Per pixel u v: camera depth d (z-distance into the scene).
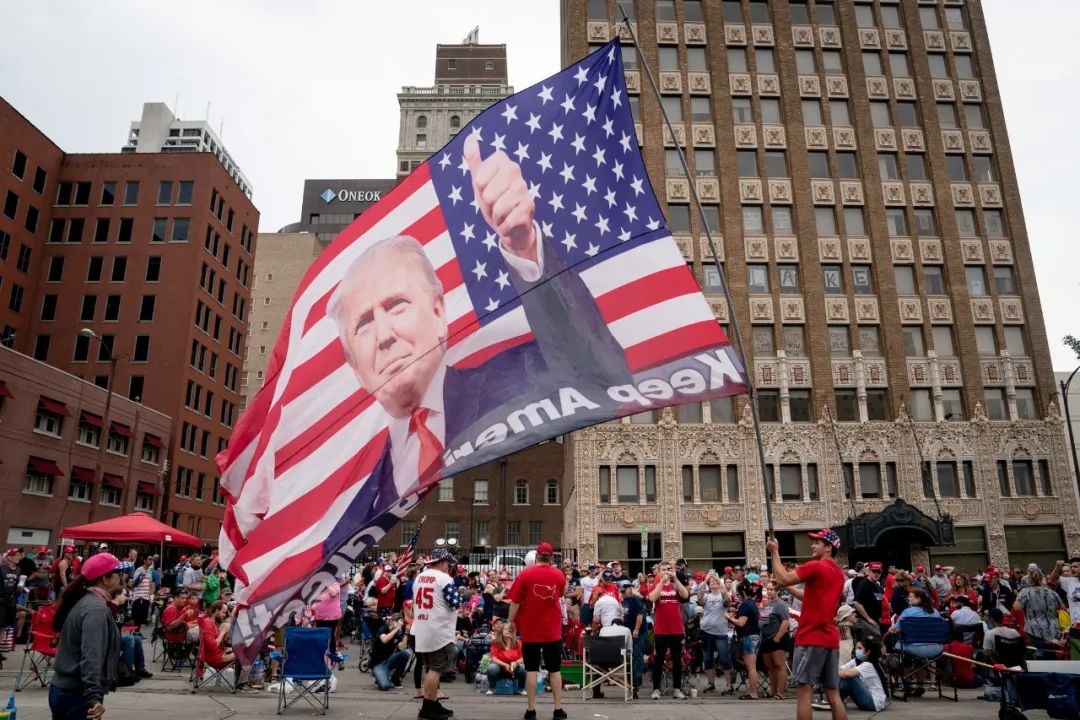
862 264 45.00
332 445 9.92
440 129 125.25
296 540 9.55
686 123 45.97
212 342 61.25
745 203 45.16
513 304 9.73
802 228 44.75
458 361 9.68
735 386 8.81
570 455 47.00
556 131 10.29
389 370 9.99
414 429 9.52
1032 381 43.69
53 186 58.56
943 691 14.67
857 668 11.95
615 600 14.05
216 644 13.23
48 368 41.69
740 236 44.38
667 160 45.38
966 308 44.25
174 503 54.50
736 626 14.23
